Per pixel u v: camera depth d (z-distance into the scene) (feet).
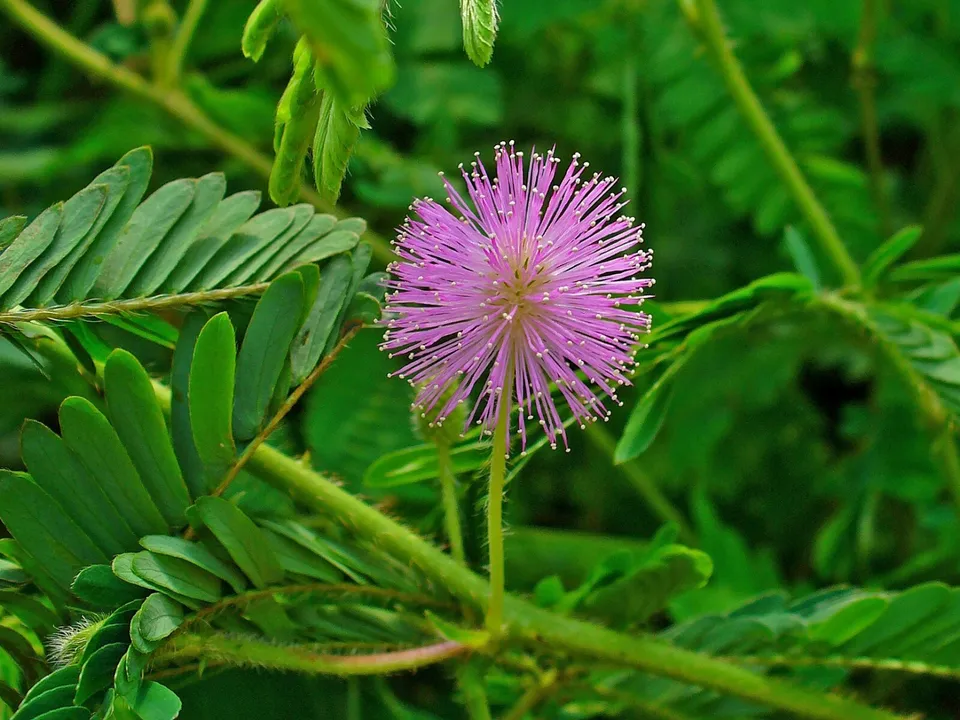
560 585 0.59
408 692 0.77
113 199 0.55
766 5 0.86
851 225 0.88
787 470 0.99
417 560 0.57
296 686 0.57
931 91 0.87
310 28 0.43
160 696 0.51
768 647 0.59
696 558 0.57
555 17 0.90
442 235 0.54
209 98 0.87
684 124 0.86
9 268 0.54
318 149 0.49
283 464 0.57
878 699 0.82
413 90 0.93
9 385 0.70
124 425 0.53
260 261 0.55
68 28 1.03
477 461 0.59
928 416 0.62
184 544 0.53
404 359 0.80
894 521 0.88
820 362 0.98
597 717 0.67
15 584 0.54
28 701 0.51
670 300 1.03
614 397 0.54
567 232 0.54
